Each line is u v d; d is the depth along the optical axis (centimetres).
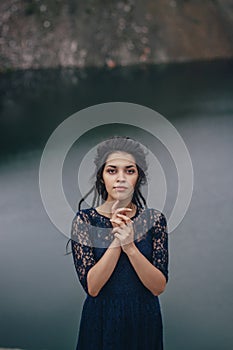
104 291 241
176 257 820
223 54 2238
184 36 2247
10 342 631
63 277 775
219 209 966
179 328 652
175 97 1739
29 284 758
